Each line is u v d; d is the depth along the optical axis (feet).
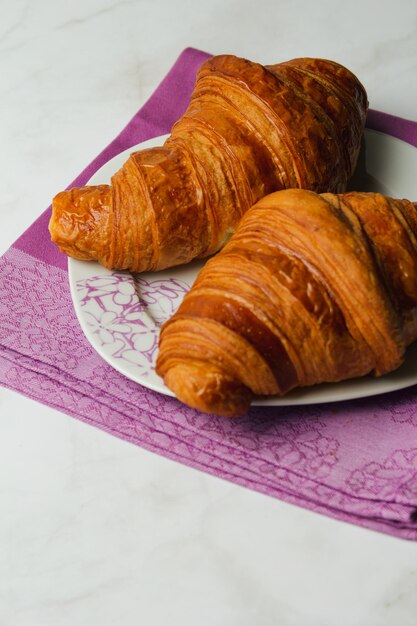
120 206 2.14
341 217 1.96
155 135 2.54
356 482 1.94
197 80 2.31
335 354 1.94
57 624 1.89
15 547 1.97
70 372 2.10
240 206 2.16
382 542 1.94
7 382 2.12
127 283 2.17
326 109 2.21
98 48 2.82
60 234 2.15
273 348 1.91
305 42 2.79
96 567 1.94
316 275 1.92
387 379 2.02
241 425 2.02
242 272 1.93
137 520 1.98
